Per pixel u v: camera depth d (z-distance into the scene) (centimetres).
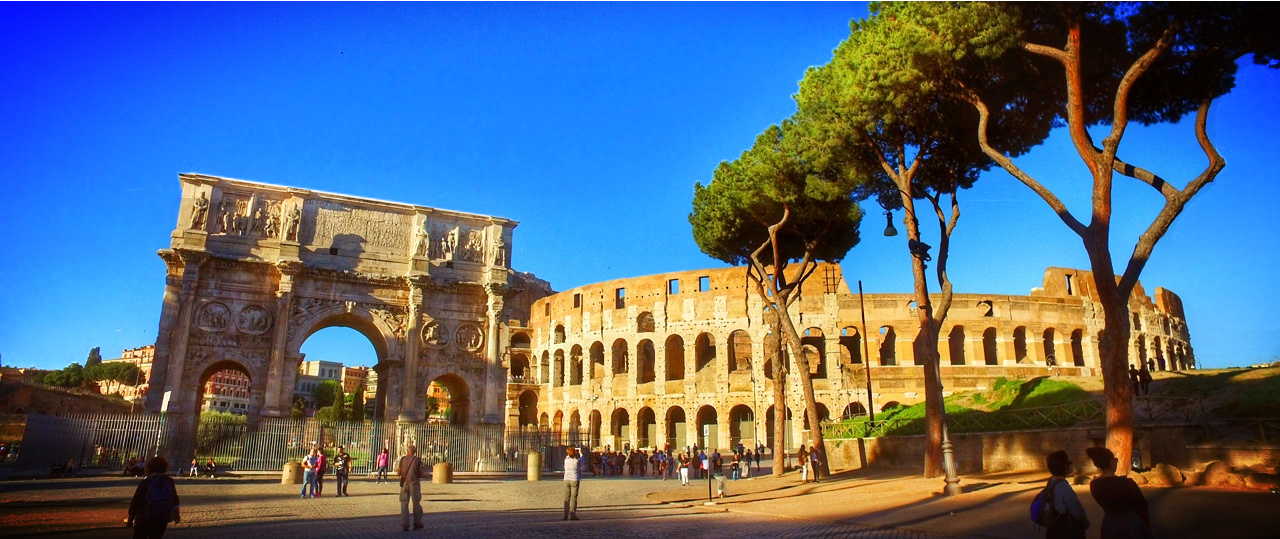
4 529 2034
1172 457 3020
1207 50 2506
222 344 4962
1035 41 2781
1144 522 1005
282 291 5094
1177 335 9981
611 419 9306
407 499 2173
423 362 5431
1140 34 2661
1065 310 8600
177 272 4978
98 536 1947
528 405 10631
